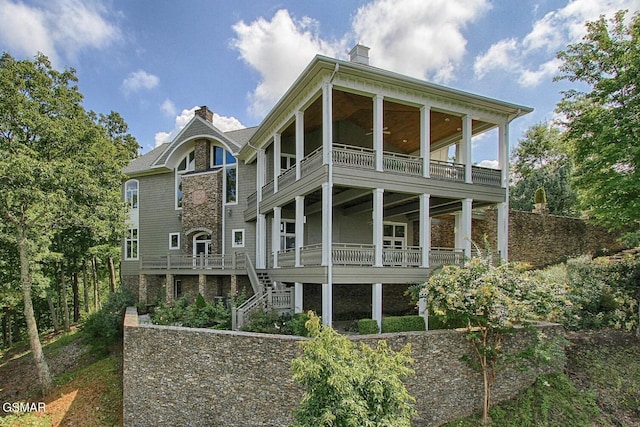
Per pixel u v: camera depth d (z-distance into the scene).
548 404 9.90
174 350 10.82
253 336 9.88
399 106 14.48
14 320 27.66
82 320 25.08
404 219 19.69
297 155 13.61
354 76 11.74
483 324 9.89
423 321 11.91
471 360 10.20
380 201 12.23
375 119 12.34
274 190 15.89
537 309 9.42
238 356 9.98
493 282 9.78
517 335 10.80
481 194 14.01
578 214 26.52
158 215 22.14
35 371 16.80
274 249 15.70
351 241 18.11
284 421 9.34
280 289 14.28
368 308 17.00
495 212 21.53
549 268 19.25
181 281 20.30
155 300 18.53
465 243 13.70
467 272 10.26
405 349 6.70
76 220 16.22
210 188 20.16
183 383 10.59
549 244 21.56
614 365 11.11
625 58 11.95
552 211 27.83
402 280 12.46
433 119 15.09
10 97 13.90
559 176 28.53
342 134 16.56
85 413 11.88
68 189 14.70
